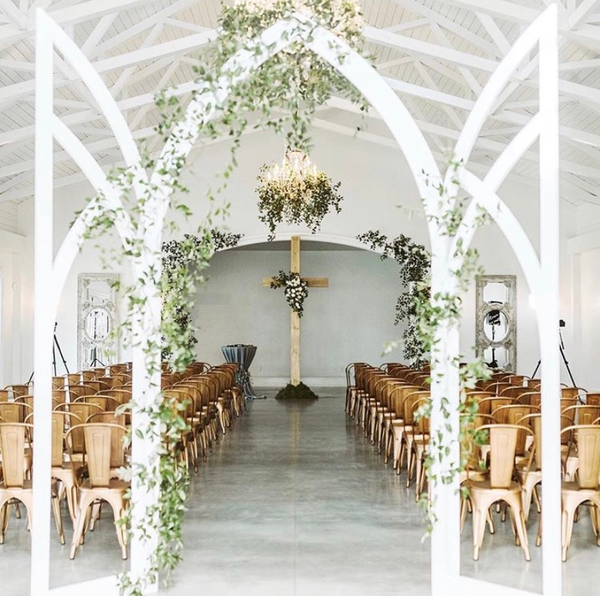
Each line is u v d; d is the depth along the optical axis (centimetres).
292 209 1248
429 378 494
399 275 1909
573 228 1558
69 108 1189
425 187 504
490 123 1262
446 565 480
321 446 1009
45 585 460
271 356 1911
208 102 496
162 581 495
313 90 591
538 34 460
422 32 1136
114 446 604
